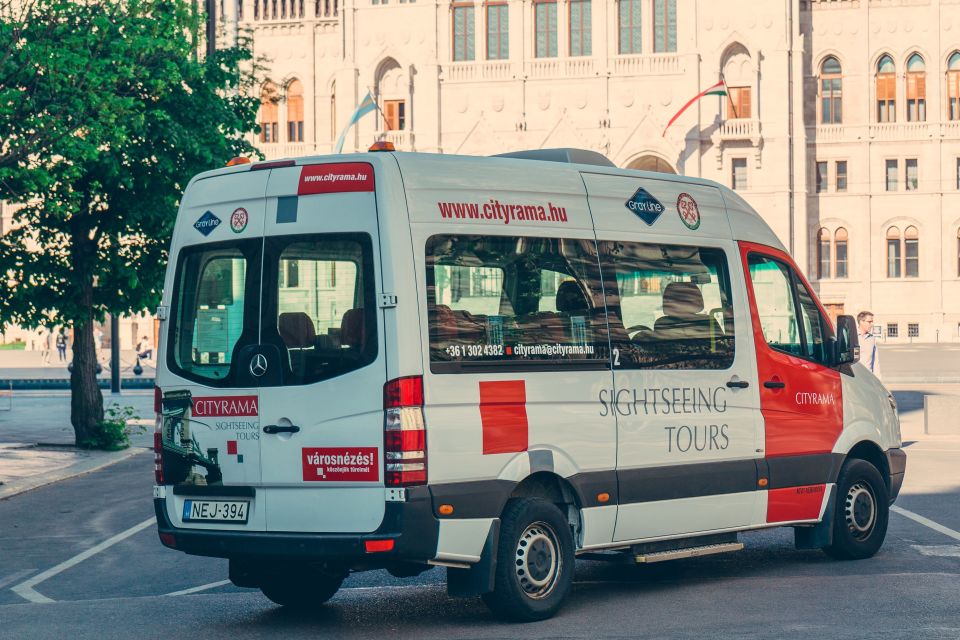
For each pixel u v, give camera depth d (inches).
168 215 866.8
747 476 395.2
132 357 2637.8
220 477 331.6
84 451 917.8
